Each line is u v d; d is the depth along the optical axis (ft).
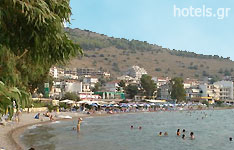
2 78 22.03
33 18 19.31
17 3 18.86
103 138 135.54
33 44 22.63
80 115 293.02
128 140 130.72
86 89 581.53
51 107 296.10
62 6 21.99
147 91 583.17
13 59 22.86
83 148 106.22
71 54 23.52
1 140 105.40
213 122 253.24
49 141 119.34
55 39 21.75
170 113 393.50
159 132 165.48
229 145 122.42
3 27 20.61
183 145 120.37
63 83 530.27
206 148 114.42
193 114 379.76
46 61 24.07
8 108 18.34
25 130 151.94
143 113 383.86
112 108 394.93
